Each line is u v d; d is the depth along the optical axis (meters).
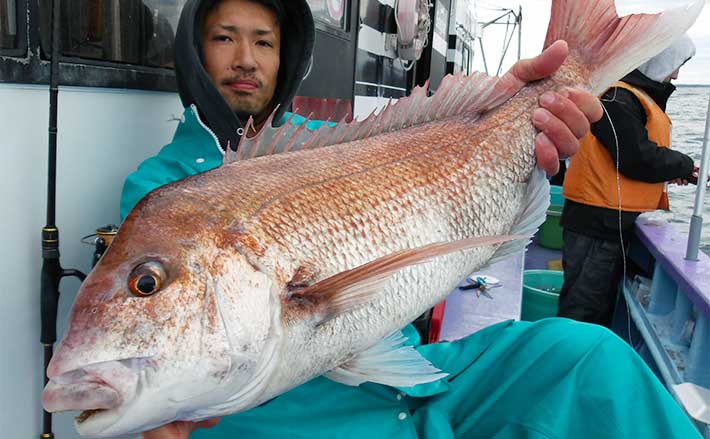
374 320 0.66
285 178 0.65
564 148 0.83
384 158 0.72
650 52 0.86
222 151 0.96
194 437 0.80
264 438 0.79
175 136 1.00
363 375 0.68
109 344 0.52
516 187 0.82
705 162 1.39
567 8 0.88
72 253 0.93
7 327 0.82
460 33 4.83
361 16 2.30
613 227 1.66
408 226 0.70
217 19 1.01
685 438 0.81
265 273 0.59
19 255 0.83
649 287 1.67
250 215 0.60
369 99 2.54
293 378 0.62
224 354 0.55
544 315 1.83
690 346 1.30
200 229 0.57
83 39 0.92
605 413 0.84
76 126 0.92
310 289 0.60
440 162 0.75
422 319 1.30
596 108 0.81
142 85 1.07
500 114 0.81
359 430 0.82
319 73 1.93
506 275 1.67
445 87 0.80
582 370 0.86
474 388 0.93
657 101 1.68
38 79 0.83
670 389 1.22
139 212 0.59
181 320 0.54
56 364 0.51
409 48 2.81
